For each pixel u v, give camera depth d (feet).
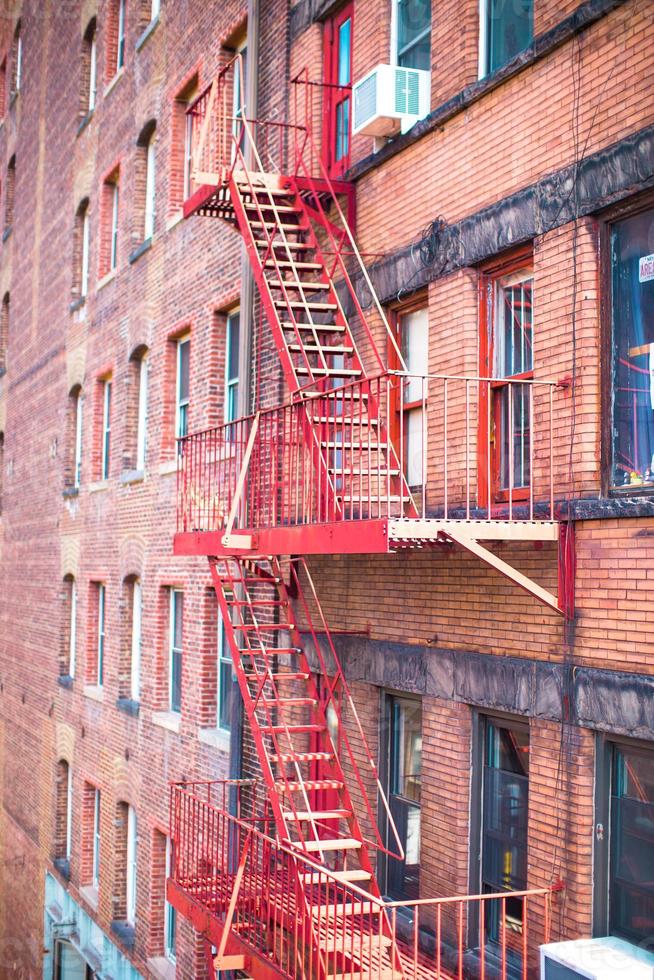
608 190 26.55
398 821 35.24
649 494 25.48
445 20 34.14
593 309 27.22
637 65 25.91
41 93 87.97
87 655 69.05
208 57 52.95
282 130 44.70
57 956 68.74
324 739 35.60
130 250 63.26
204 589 50.88
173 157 57.31
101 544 66.74
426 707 33.09
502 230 30.48
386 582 35.70
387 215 36.99
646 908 25.20
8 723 89.40
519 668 28.73
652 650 24.66
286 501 41.14
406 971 29.96
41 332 84.48
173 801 48.26
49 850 73.92
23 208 93.15
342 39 41.96
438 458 33.32
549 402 28.37
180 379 57.41
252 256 37.40
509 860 30.01
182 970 49.93
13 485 92.43
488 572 30.45
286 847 32.45
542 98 29.30
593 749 26.61
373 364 36.94
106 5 70.18
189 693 51.78
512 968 29.04
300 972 32.35
